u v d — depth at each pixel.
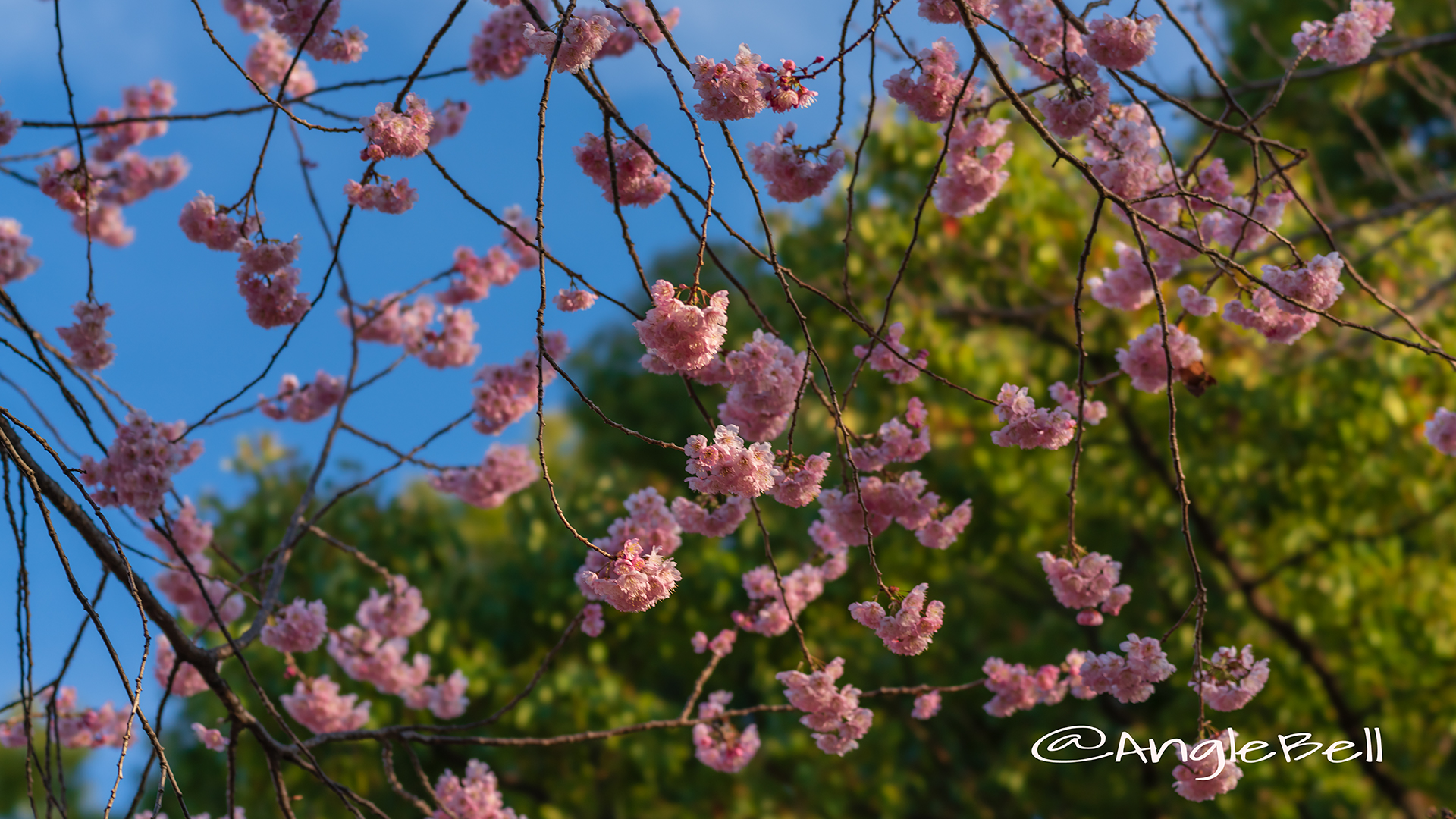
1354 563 6.43
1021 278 6.50
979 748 7.37
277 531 6.95
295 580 6.86
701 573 6.77
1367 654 6.39
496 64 2.63
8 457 1.77
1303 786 6.46
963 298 6.82
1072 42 2.34
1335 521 6.56
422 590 6.83
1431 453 6.29
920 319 6.45
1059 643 7.05
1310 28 2.36
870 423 6.53
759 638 6.97
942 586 7.44
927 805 7.24
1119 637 6.85
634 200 2.09
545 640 7.02
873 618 2.08
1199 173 2.56
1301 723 6.61
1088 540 7.05
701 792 6.79
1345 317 6.31
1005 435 2.17
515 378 3.26
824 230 6.96
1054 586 2.46
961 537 7.06
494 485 3.56
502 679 6.41
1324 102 10.97
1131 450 6.88
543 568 6.90
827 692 2.37
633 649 7.05
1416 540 6.66
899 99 2.15
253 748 6.39
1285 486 6.55
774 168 2.08
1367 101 10.93
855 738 2.50
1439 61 10.81
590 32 1.67
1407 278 6.54
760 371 2.09
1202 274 6.16
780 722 6.78
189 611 3.66
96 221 3.54
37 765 1.99
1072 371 6.88
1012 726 7.18
